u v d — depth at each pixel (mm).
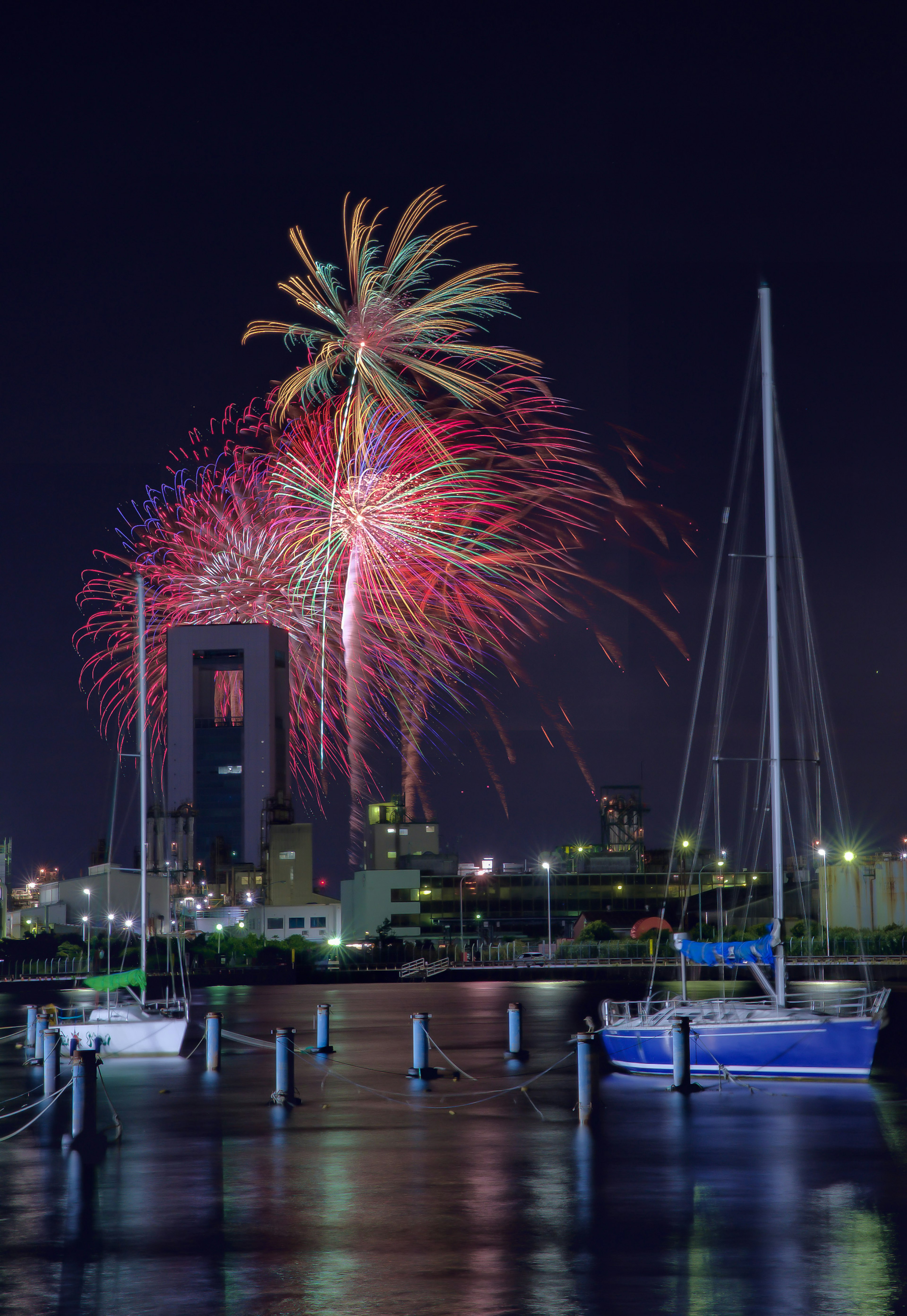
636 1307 22266
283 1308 22562
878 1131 39062
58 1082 54188
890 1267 24625
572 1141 38062
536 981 144625
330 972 149875
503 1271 24562
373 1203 30375
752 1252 25766
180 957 151375
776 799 51938
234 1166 35000
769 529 54125
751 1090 47344
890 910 165875
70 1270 25094
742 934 136125
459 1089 49625
